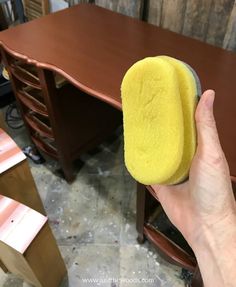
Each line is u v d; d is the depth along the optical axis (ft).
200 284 2.91
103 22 3.81
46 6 5.64
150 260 3.74
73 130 4.14
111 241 3.94
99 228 4.09
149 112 1.36
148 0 3.99
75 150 4.42
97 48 3.28
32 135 4.65
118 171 4.78
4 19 5.63
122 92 1.51
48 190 4.59
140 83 1.37
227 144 2.14
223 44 3.45
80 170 4.82
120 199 4.41
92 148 4.86
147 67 1.31
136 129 1.48
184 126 1.23
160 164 1.32
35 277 3.01
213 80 2.76
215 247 1.42
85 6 4.25
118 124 5.03
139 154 1.47
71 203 4.40
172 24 3.86
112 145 5.20
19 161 3.14
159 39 3.42
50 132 4.07
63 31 3.61
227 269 1.35
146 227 3.48
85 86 2.77
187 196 1.58
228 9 3.22
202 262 1.50
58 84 3.50
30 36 3.53
